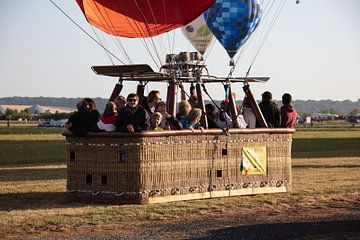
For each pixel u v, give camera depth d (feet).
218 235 24.66
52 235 24.57
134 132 31.91
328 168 55.62
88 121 32.55
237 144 36.37
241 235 24.66
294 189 39.58
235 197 35.86
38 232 25.12
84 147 32.99
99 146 32.53
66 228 25.99
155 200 32.78
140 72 34.24
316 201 34.42
